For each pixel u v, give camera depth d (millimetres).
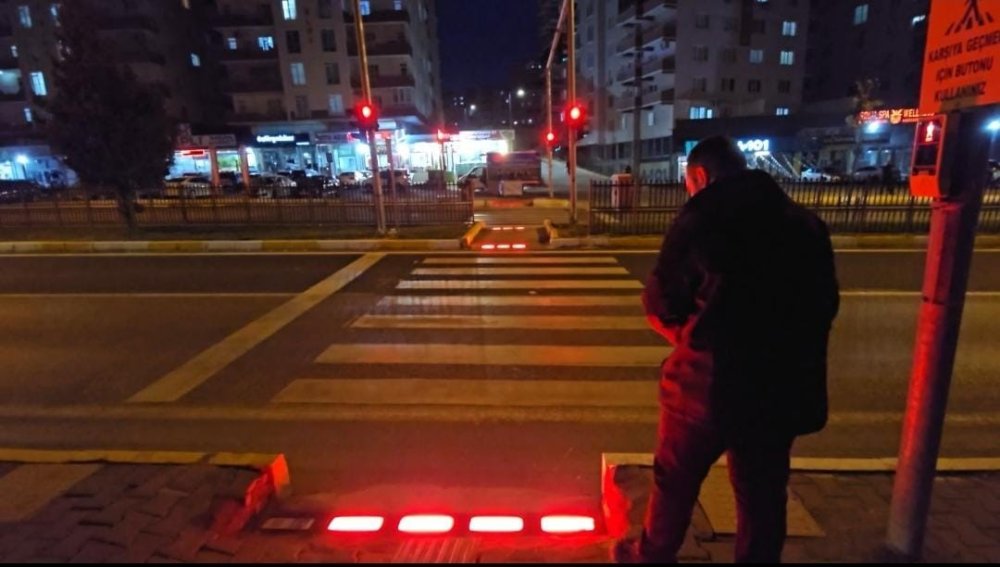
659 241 12719
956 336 2127
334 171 49844
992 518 2678
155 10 49625
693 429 1889
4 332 6812
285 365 5590
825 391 1859
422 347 6043
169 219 16562
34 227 16484
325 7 48656
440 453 3889
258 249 13000
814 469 3156
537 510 3195
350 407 4617
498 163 30469
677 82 49562
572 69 14719
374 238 13461
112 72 14211
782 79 52094
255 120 50594
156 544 2602
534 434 4129
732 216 1732
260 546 2646
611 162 60438
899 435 4062
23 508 2869
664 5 48312
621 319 6969
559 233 13742
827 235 1838
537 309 7488
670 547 2121
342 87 49875
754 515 1879
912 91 46781
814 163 41188
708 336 1785
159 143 14898
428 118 67625
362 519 3053
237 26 48781
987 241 11711
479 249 12648
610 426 4230
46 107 14172
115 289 9070
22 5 46125
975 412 4395
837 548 2457
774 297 1730
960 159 1959
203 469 3256
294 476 3631
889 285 8555
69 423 4445
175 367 5598
